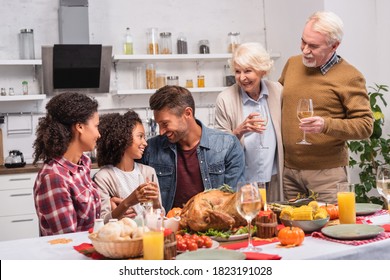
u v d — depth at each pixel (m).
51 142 2.17
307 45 2.96
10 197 4.81
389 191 2.22
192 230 2.12
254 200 1.81
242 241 2.00
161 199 2.71
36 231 4.90
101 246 1.76
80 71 5.29
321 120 2.79
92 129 2.22
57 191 2.12
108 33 5.69
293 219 2.10
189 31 5.99
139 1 5.80
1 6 5.36
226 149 2.71
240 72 3.04
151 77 5.52
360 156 5.12
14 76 5.38
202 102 5.99
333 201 3.06
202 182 2.68
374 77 5.37
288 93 3.12
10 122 5.38
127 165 2.62
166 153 2.70
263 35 6.22
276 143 3.16
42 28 5.47
